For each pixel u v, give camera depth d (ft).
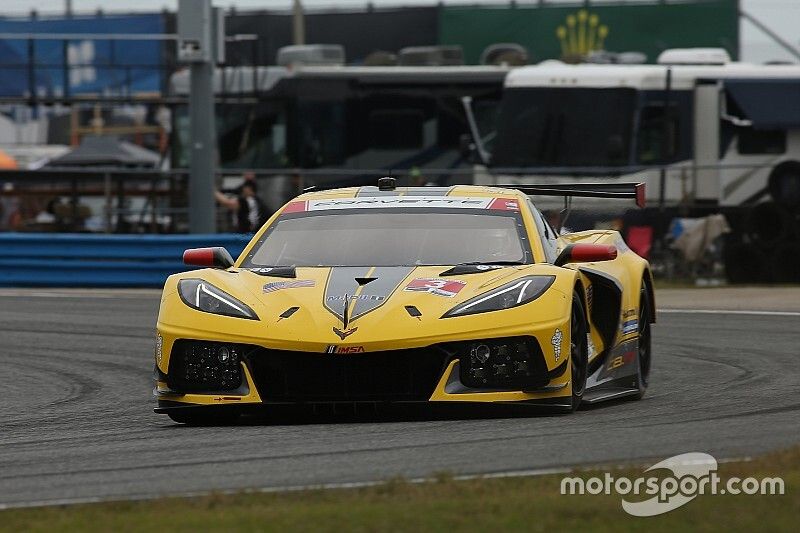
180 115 319.06
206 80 242.37
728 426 81.97
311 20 420.36
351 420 88.48
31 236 226.58
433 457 71.46
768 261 240.73
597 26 413.39
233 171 280.51
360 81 307.37
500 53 314.35
